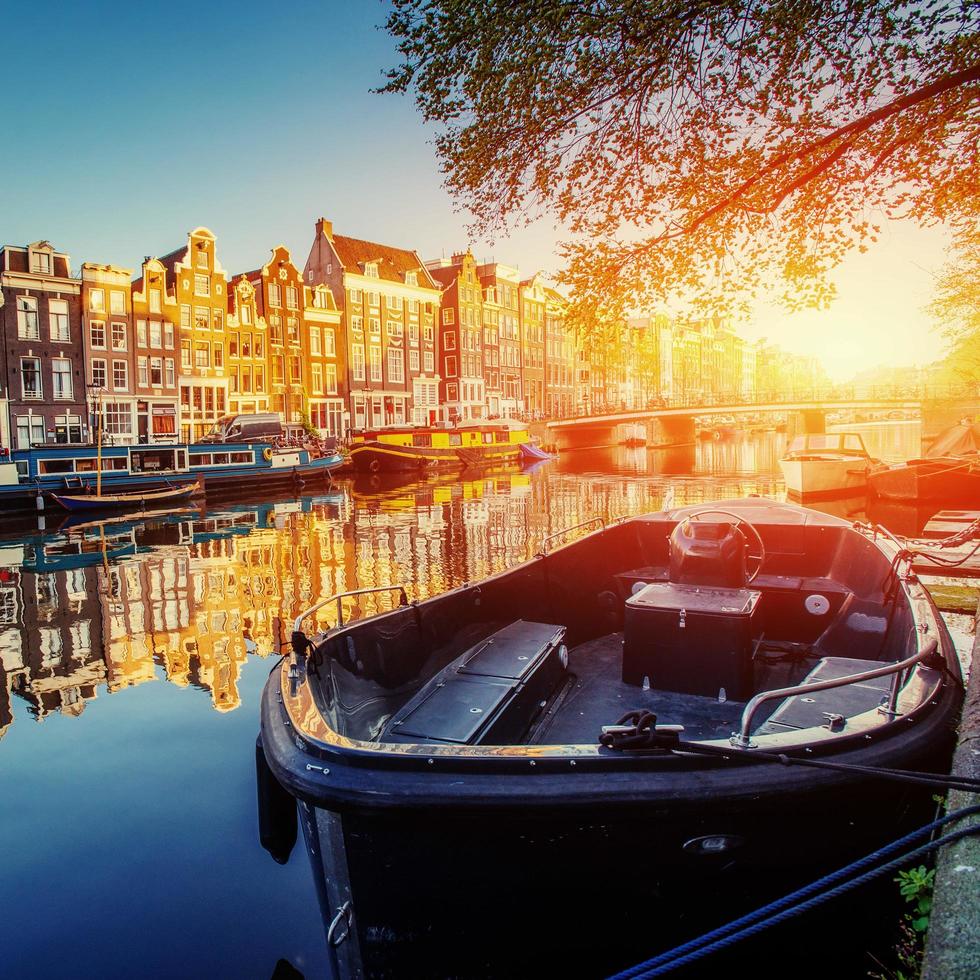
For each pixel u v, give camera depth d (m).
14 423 32.41
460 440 41.62
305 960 3.62
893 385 48.03
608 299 7.09
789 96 5.93
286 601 11.80
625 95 5.86
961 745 2.79
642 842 2.63
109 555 16.44
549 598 5.88
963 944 1.80
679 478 33.47
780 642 5.75
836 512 19.89
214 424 39.44
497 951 2.86
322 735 2.79
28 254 32.97
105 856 4.57
